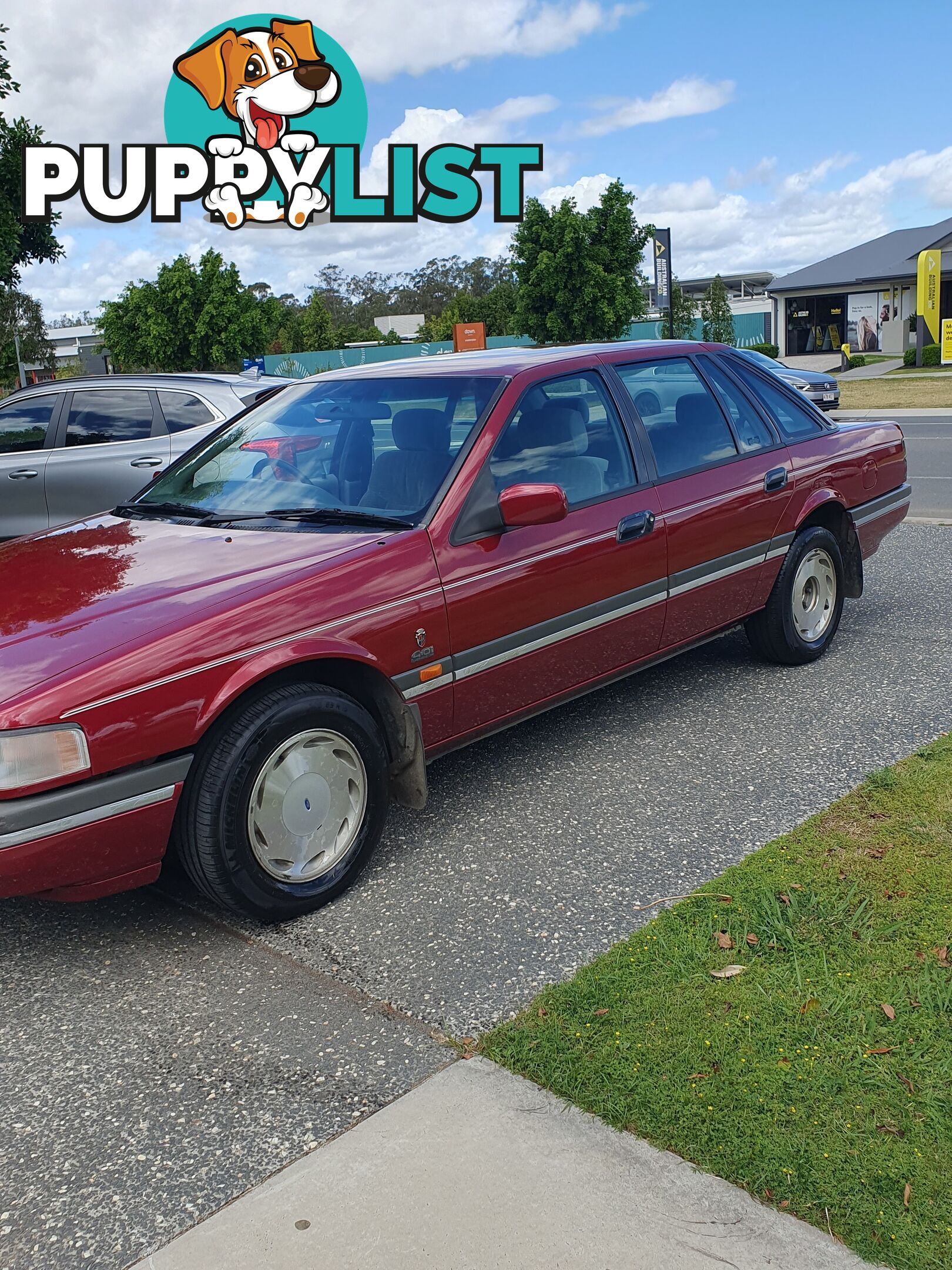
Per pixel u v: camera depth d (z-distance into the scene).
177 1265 2.01
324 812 3.29
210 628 3.04
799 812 3.71
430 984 2.87
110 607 3.17
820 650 5.39
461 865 3.53
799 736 4.41
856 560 5.52
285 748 3.16
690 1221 2.02
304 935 3.18
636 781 4.08
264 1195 2.17
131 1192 2.21
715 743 4.39
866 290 49.75
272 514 3.87
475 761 4.40
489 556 3.72
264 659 3.10
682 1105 2.31
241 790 3.05
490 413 3.91
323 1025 2.73
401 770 3.60
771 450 5.04
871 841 3.44
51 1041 2.75
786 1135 2.21
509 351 4.59
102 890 2.97
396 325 88.12
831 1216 2.02
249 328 39.16
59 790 2.79
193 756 3.01
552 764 4.30
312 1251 2.01
